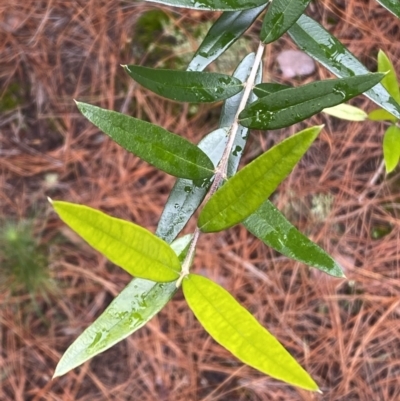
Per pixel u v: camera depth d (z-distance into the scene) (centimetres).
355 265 61
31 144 63
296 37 25
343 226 61
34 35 62
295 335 61
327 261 21
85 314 62
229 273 62
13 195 62
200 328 62
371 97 25
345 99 20
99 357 62
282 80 58
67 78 62
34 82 62
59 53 62
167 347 62
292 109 21
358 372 61
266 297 62
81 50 62
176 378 62
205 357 62
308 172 61
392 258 61
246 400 61
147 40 60
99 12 60
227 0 23
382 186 60
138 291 19
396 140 33
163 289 19
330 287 61
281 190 61
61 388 62
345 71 25
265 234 21
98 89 62
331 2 57
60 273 62
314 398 60
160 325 62
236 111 26
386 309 61
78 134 63
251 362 15
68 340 62
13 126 63
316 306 62
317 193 61
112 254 15
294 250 21
